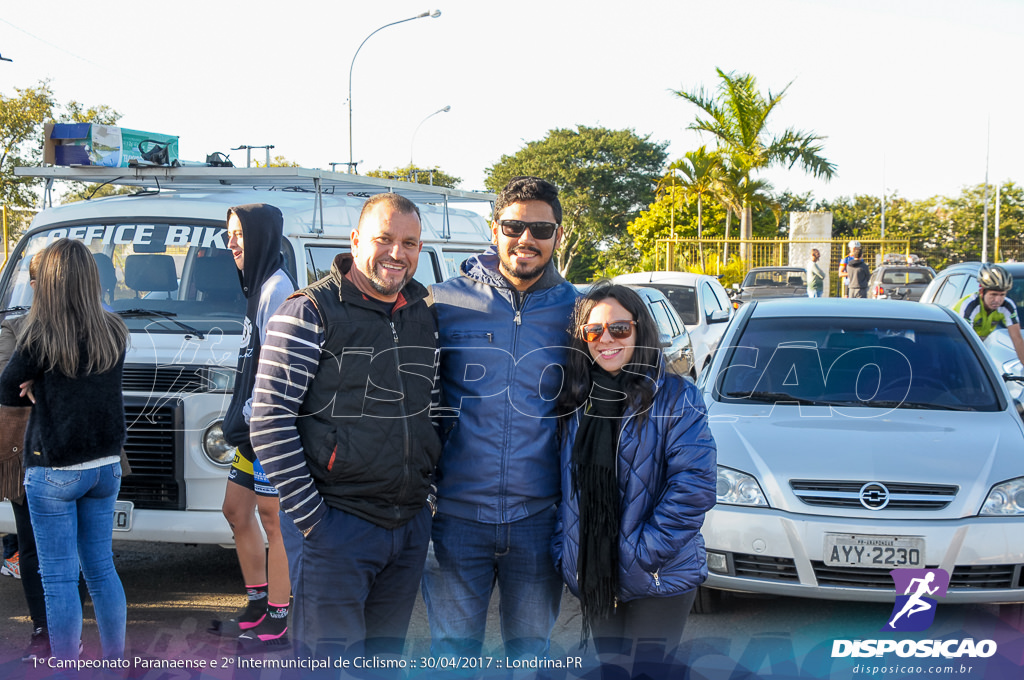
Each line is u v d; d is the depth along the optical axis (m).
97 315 3.37
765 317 5.75
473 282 3.10
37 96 20.50
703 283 11.10
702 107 28.41
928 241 51.72
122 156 5.33
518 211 2.96
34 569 3.82
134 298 4.90
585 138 56.69
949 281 10.47
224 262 4.88
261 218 3.83
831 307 5.82
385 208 2.77
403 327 2.86
